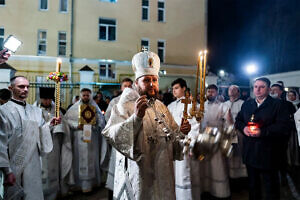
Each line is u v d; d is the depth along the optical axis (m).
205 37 17.72
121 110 1.98
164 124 1.96
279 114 2.95
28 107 2.88
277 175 2.94
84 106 4.14
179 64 17.25
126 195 1.94
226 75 13.22
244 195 4.15
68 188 4.21
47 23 15.48
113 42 16.27
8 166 2.30
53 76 2.87
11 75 9.05
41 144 2.91
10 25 15.07
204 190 3.78
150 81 2.03
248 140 3.05
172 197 1.94
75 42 15.74
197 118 1.75
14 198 2.56
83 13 15.85
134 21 16.53
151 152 1.95
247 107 3.22
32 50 15.30
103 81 16.02
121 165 2.07
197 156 1.57
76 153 4.29
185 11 17.41
